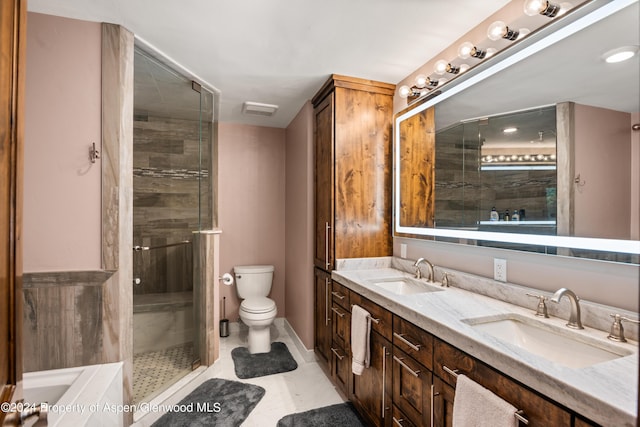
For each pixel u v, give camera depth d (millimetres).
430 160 2014
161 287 2451
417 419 1318
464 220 1746
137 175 2291
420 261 1965
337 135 2309
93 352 1665
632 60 1033
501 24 1373
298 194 3068
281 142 3604
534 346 1210
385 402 1571
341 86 2303
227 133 3422
